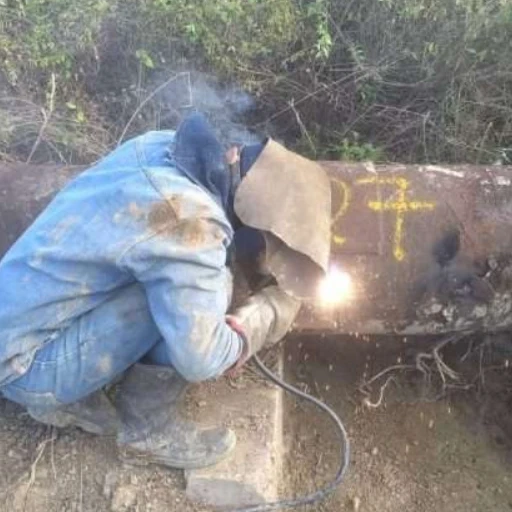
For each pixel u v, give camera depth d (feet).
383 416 7.22
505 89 8.27
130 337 4.99
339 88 8.29
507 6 8.00
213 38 7.98
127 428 5.49
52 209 5.00
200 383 6.08
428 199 5.93
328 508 6.63
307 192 5.08
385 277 5.87
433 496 6.77
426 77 8.25
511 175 6.10
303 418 7.16
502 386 7.39
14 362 4.96
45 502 5.49
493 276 5.88
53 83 7.52
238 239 5.19
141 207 4.59
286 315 5.34
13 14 7.97
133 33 8.14
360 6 8.40
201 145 4.75
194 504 5.45
